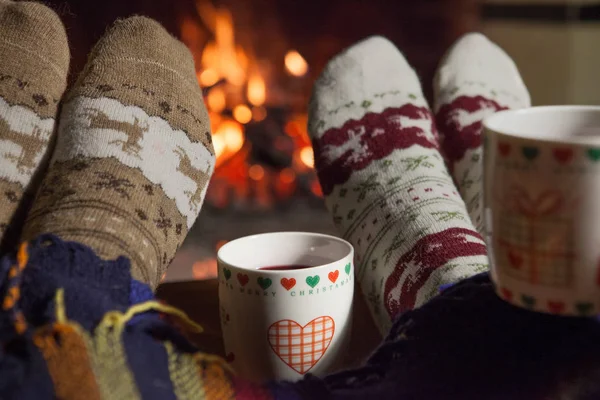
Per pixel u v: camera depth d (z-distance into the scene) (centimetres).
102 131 66
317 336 51
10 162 65
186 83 75
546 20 141
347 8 138
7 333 39
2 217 62
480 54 99
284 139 124
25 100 69
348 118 85
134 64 74
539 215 37
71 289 42
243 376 52
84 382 38
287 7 135
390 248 66
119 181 58
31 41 73
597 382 44
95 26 124
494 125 39
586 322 45
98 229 51
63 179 59
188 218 65
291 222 123
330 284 51
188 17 131
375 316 67
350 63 90
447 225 64
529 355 45
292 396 44
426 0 140
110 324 41
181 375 42
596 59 141
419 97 88
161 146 67
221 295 52
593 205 36
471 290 48
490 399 45
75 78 79
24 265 43
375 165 78
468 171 88
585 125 42
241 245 56
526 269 38
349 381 46
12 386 37
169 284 72
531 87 144
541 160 36
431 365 46
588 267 37
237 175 122
